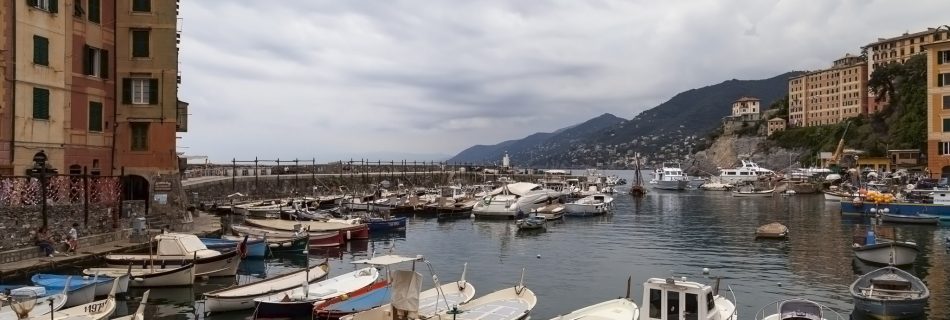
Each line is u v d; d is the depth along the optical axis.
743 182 148.88
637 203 105.50
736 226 67.25
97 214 41.38
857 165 142.75
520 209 76.25
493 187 120.31
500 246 52.31
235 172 92.38
